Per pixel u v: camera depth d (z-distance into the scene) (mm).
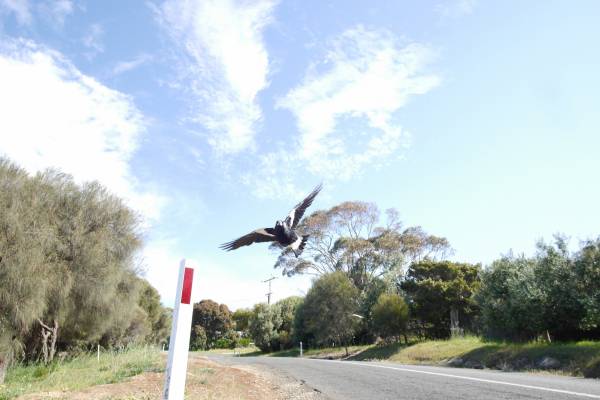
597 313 21000
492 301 28188
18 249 17547
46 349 20672
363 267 58656
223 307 97875
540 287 24281
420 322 45844
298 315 59781
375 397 12414
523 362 22531
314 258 60875
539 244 24672
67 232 20484
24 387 14406
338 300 51781
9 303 17328
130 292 24438
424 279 44531
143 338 37312
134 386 12891
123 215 22469
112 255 21797
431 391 12922
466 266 45812
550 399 10758
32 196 19500
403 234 59250
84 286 20672
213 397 12148
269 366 23438
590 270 21922
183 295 6770
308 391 14211
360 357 44250
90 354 25141
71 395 11289
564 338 24781
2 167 18859
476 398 11391
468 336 38688
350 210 58250
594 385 13125
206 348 93000
